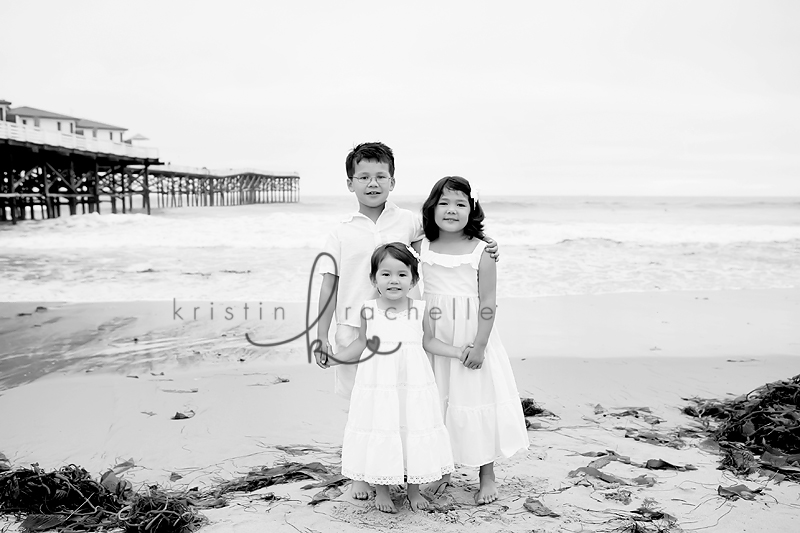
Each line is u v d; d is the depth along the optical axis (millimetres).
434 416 2672
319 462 3260
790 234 19812
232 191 53188
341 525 2488
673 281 11203
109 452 3441
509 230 19844
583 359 5766
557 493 2814
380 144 3033
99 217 22875
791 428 3361
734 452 3271
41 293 9305
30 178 30203
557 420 4059
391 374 2654
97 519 2547
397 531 2430
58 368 5371
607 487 2887
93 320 7387
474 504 2715
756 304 8922
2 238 16969
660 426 3904
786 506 2648
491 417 2789
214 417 4051
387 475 2557
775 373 5289
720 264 13305
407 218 3131
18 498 2670
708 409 4152
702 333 7008
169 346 6191
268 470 3127
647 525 2463
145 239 16891
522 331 7078
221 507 2699
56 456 3381
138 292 9453
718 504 2668
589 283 10867
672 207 45219
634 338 6754
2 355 5805
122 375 5164
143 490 2895
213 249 15023
